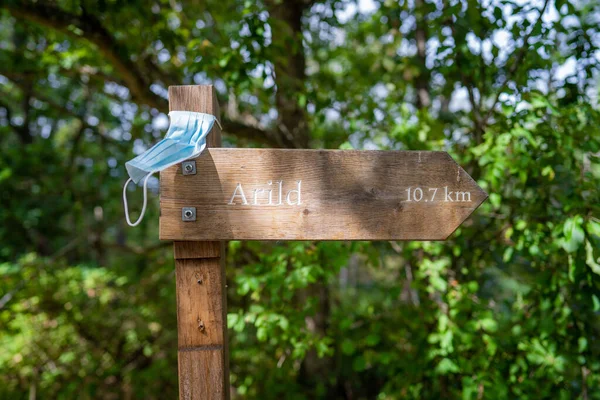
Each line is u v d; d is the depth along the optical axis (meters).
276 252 2.64
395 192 1.47
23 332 4.57
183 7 4.00
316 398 4.09
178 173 1.44
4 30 7.59
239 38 2.80
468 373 2.64
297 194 1.45
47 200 5.68
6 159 4.65
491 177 2.36
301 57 3.97
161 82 3.86
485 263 3.10
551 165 2.48
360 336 3.55
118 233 8.73
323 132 4.25
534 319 2.60
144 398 4.54
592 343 2.57
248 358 4.08
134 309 4.65
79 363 4.62
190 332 1.47
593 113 2.39
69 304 4.72
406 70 3.92
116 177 4.95
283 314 2.70
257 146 4.02
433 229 1.47
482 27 2.67
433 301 2.86
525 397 2.58
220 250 1.50
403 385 2.99
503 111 2.42
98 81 4.48
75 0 3.18
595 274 2.25
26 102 6.79
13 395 4.44
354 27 4.97
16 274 4.62
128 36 3.52
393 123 3.20
